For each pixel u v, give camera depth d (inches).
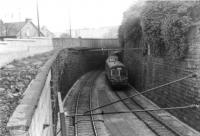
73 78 1311.5
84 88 1222.3
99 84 1343.5
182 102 661.9
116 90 1168.8
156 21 803.4
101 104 892.0
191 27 617.0
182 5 659.4
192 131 581.9
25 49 578.2
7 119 188.9
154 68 890.7
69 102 922.1
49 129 410.0
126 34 1331.2
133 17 1175.6
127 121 692.1
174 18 674.2
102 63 2110.0
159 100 833.5
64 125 337.7
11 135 164.9
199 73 579.8
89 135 590.9
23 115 184.9
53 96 545.3
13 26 1829.5
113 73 1154.7
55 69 661.9
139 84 1114.1
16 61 476.4
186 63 641.6
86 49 1663.4
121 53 1674.5
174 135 553.0
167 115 720.3
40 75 364.5
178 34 657.0
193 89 603.5
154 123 649.0
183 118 651.5
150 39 879.7
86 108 831.7
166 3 754.8
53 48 1151.6
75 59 1397.6
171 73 738.2
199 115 571.8
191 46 615.8
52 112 536.4
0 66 378.6
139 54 1120.2
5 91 264.7
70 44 1429.6
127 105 858.8
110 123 681.0
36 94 251.3
